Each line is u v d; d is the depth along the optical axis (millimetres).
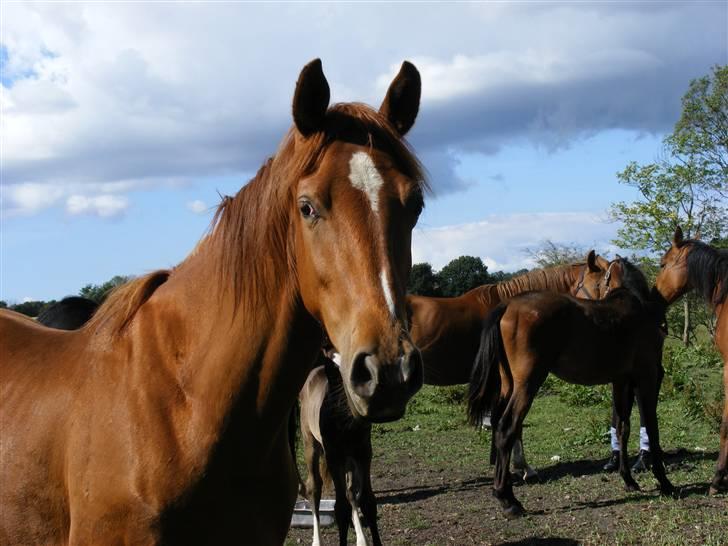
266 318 2166
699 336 24500
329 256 1973
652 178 24516
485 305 8766
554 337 6938
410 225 2082
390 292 1897
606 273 8820
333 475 5219
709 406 9672
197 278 2326
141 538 2064
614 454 7766
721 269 7055
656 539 5348
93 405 2250
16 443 2354
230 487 2143
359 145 2088
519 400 6707
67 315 4824
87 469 2154
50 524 2281
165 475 2080
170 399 2180
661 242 24188
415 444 9656
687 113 24750
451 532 5840
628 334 7059
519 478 7562
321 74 2086
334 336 1967
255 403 2160
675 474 7418
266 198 2197
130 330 2377
